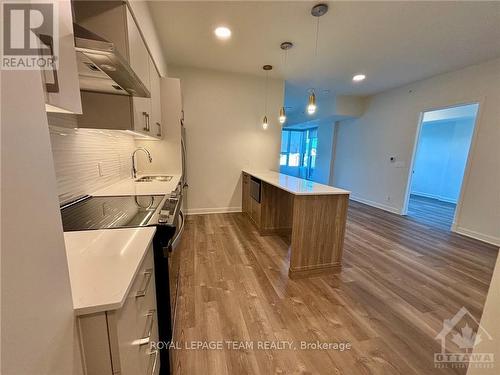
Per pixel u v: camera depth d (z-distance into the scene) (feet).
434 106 13.00
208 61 11.43
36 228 1.41
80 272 2.29
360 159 18.80
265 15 7.45
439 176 22.47
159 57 8.98
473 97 11.13
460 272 7.85
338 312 5.80
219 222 12.38
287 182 8.91
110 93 4.81
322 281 7.18
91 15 4.23
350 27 8.09
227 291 6.52
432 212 16.34
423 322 5.51
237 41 9.26
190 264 7.98
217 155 13.65
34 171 1.41
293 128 29.40
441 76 12.57
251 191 12.41
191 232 10.91
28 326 1.32
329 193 7.04
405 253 9.27
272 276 7.37
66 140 4.57
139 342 2.65
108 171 6.81
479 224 10.94
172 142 9.75
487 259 8.84
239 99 13.41
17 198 1.25
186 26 8.13
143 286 2.83
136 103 5.30
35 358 1.38
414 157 14.46
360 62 11.18
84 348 1.97
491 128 10.48
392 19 7.56
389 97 15.93
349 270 7.88
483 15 7.20
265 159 14.39
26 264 1.31
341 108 17.83
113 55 2.92
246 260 8.34
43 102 1.53
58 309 1.61
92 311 1.86
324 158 23.21
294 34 8.63
